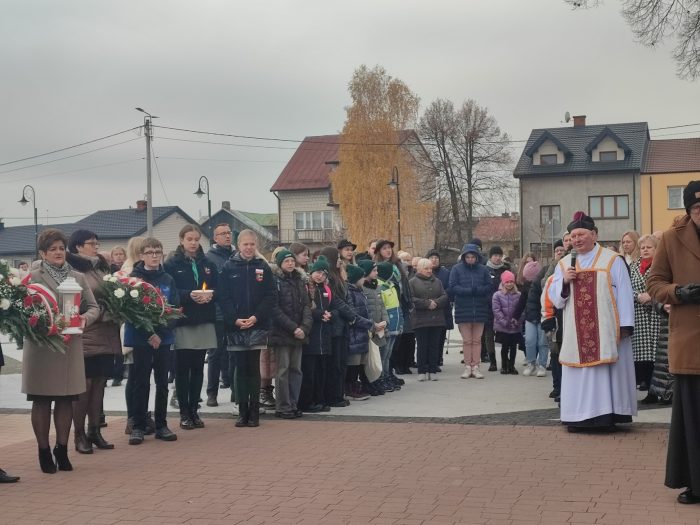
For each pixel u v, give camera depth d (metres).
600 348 8.25
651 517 5.37
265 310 9.08
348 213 56.12
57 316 6.80
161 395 8.48
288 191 68.38
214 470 7.03
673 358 5.72
